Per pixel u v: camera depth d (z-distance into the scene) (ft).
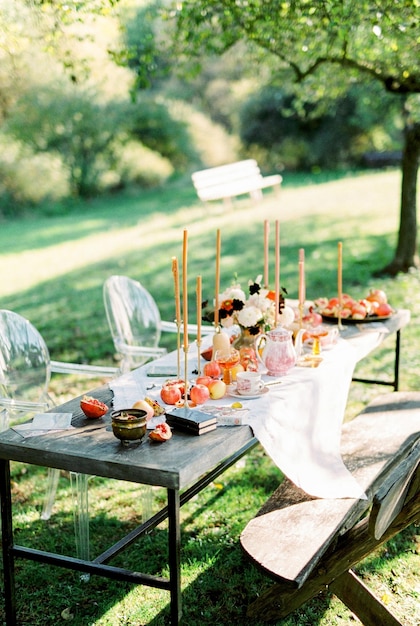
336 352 12.19
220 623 9.53
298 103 27.66
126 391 10.48
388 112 33.53
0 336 12.39
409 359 19.39
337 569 8.60
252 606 9.49
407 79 20.33
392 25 16.33
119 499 13.12
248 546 8.60
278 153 63.62
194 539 11.56
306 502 9.72
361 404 16.60
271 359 11.03
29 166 58.39
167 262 32.37
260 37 18.80
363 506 9.87
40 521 12.39
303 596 9.07
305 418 10.56
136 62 41.01
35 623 9.74
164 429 8.65
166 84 69.46
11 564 9.14
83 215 54.34
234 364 10.78
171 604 8.18
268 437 9.41
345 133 60.49
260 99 62.95
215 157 67.05
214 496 13.01
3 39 17.99
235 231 36.76
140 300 15.17
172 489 7.82
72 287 30.07
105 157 61.62
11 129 56.75
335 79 24.80
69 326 24.62
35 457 8.57
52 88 56.13
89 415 9.48
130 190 62.64
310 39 19.26
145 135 65.16
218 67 71.31
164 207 50.55
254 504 12.68
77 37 18.08
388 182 46.70
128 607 9.98
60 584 10.55
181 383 10.38
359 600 8.66
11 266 35.63
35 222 54.08
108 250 36.68
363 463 10.84
